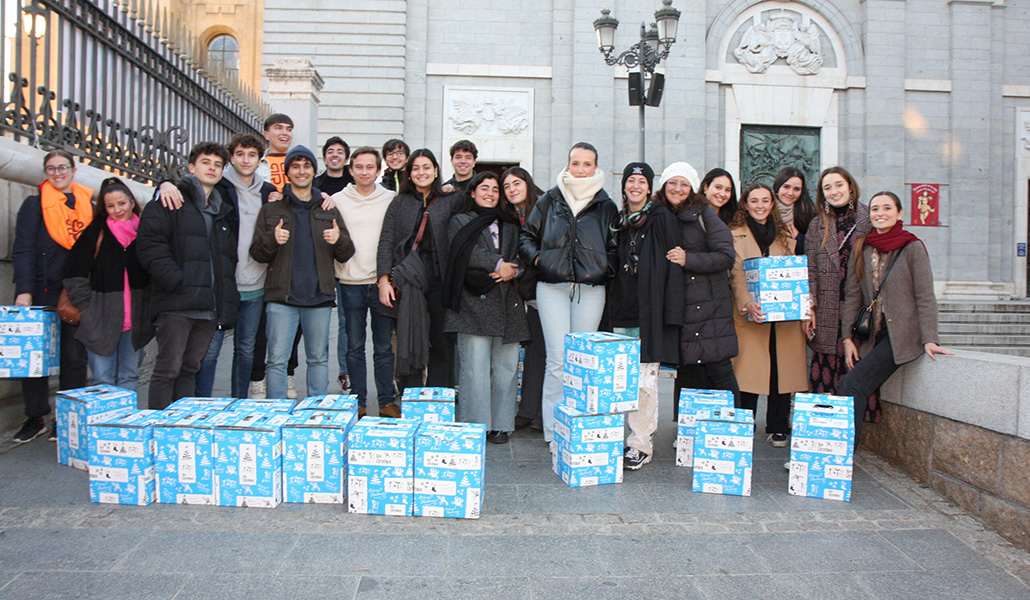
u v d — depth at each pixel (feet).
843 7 50.26
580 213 14.06
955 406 12.15
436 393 13.65
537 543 10.06
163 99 21.99
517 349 15.55
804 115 50.19
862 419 13.14
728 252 13.50
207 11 65.21
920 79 50.85
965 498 11.87
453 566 9.25
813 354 15.37
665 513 11.40
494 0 47.85
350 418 12.03
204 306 13.50
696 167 47.91
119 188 14.24
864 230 14.34
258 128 33.40
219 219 14.06
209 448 11.25
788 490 12.64
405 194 15.84
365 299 16.37
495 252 14.62
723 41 49.73
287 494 11.48
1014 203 52.90
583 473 12.65
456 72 47.42
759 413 19.35
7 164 14.75
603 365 12.62
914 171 50.98
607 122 47.11
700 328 13.71
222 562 9.20
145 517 10.70
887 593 8.84
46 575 8.68
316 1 46.26
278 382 14.93
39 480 12.17
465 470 10.88
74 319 13.99
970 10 51.03
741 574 9.25
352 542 9.95
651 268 13.42
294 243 14.88
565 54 47.55
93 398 12.67
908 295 12.92
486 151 47.65
